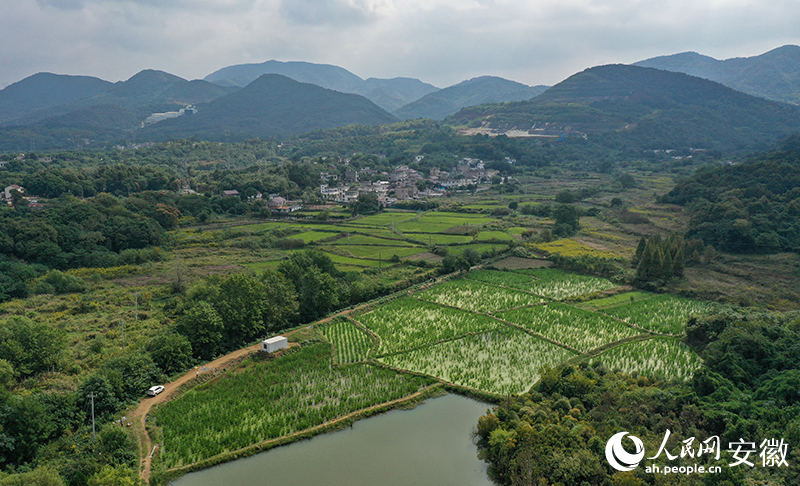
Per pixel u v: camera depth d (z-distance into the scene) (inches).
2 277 4840.1
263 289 3993.6
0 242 5615.2
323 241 6929.1
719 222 6491.1
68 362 3198.8
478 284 5241.1
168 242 6825.8
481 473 2354.8
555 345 3703.3
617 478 2011.6
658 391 2701.8
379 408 2856.8
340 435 2635.3
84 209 6879.9
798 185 7367.1
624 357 3486.7
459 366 3383.4
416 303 4672.7
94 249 6156.5
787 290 4832.7
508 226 7800.2
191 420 2706.7
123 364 3011.8
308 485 2240.4
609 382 2915.8
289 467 2368.4
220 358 3467.0
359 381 3184.1
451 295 4884.4
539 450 2231.8
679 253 5098.4
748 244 6166.3
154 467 2309.3
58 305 4471.0
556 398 2810.0
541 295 4842.5
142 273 5585.6
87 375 3056.1
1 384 2578.7
